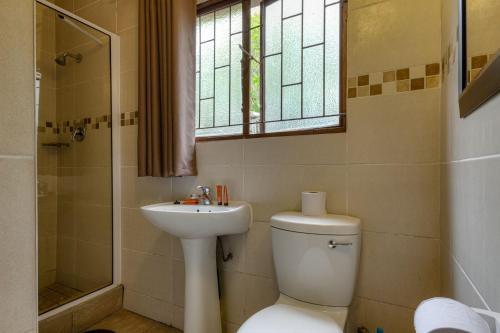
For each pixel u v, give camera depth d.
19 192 0.40
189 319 1.40
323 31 1.37
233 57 1.62
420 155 1.12
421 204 1.12
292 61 1.45
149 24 1.64
